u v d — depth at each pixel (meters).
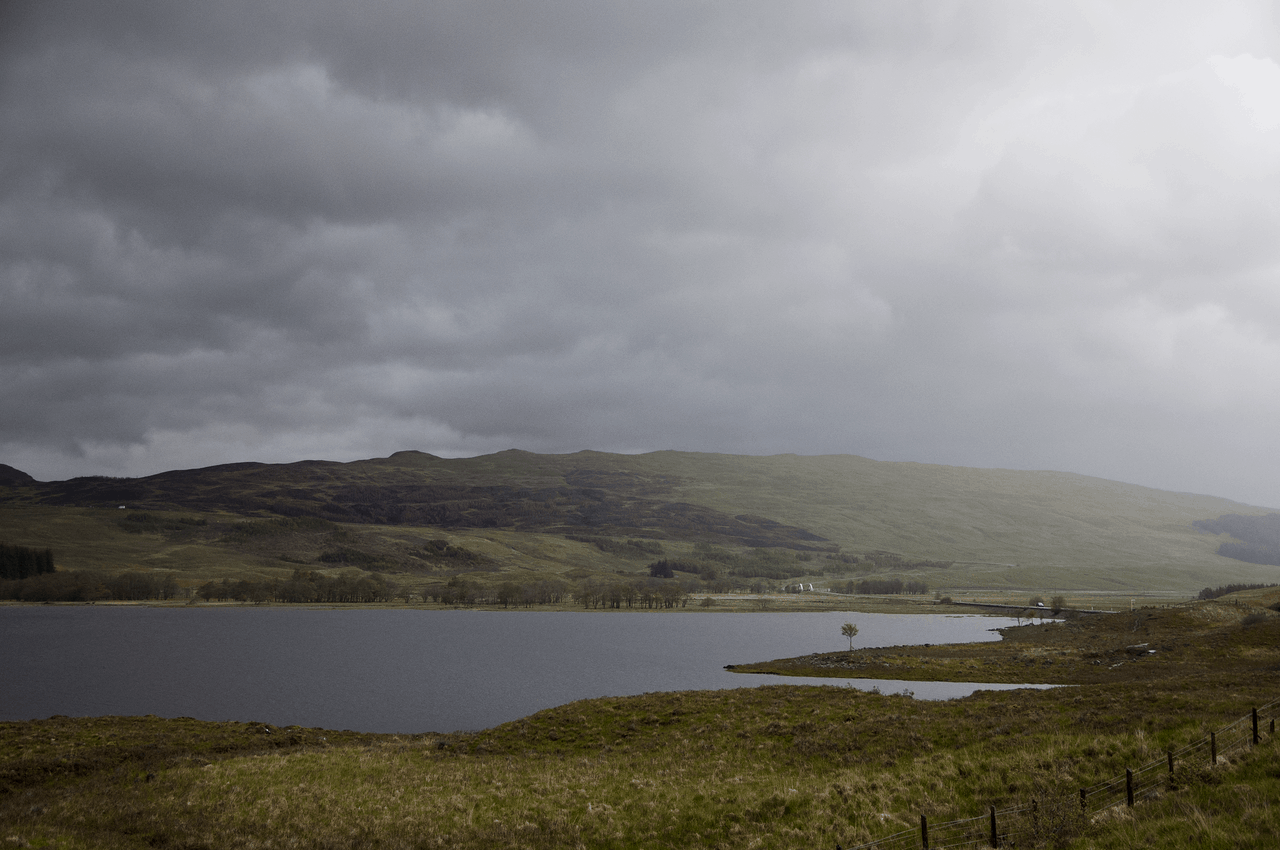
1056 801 26.58
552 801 36.34
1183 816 21.27
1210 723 32.78
